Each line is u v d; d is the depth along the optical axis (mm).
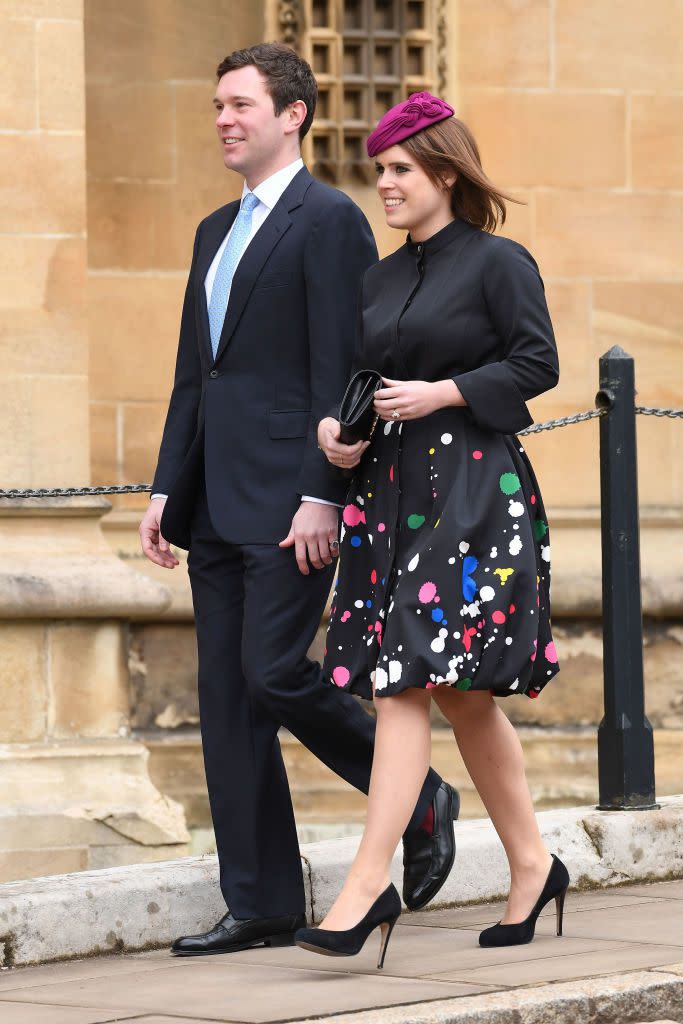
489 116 24234
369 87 23719
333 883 13047
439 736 22734
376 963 11000
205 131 23734
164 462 12773
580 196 24516
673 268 24844
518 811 11406
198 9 23688
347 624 11156
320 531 11586
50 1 20484
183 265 23688
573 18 24469
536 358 10734
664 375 24781
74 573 20156
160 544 12727
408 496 10906
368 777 12164
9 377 20375
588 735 23219
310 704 11828
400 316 11062
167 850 19500
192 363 12789
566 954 11000
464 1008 9414
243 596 12195
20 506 20281
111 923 12117
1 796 19391
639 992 9875
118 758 20062
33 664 20219
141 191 23531
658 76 24781
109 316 23422
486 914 13047
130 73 23484
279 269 11914
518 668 10656
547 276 24453
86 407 20672
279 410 11945
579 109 24516
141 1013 9719
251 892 11930
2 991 10758
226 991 10344
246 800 11992
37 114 20422
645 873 14336
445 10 23906
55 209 20500
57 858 18859
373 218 23812
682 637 24125
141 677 22766
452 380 10656
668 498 24703
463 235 11148
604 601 14906
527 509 10930
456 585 10609
